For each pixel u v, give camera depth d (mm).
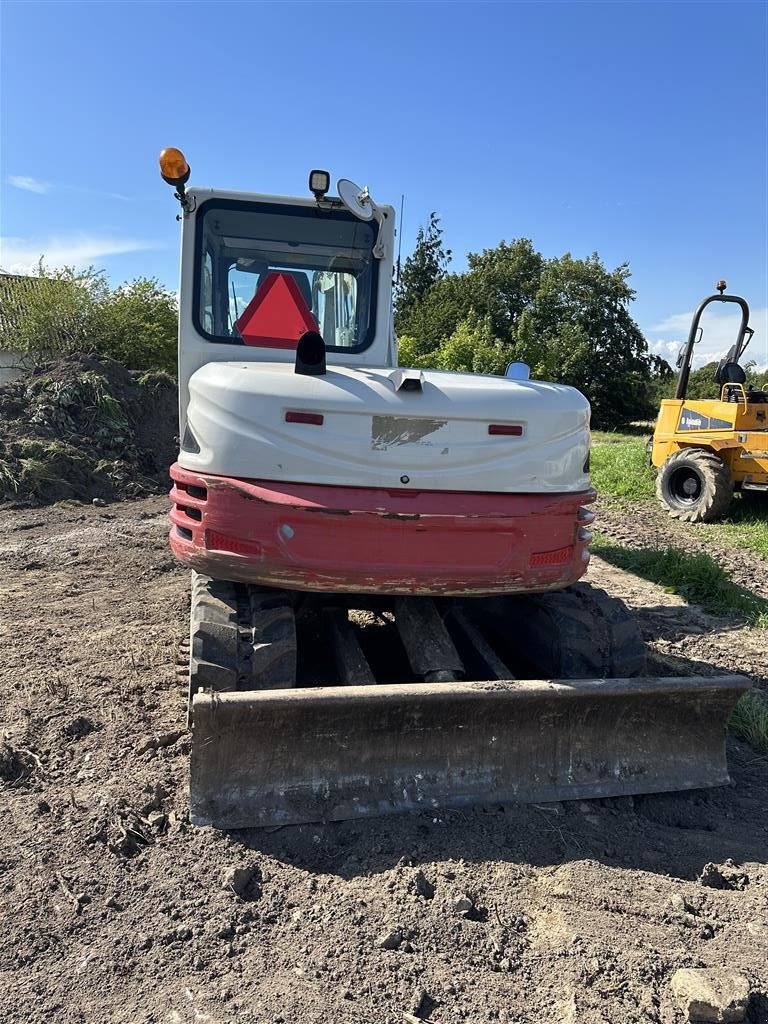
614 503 11789
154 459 13586
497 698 3221
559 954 2561
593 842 3148
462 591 3355
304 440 3242
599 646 3848
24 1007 2299
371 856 2971
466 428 3326
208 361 4148
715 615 6410
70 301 18641
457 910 2717
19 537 8930
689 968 2490
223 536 3279
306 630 4723
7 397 13211
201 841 3006
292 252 4215
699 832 3307
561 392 3605
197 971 2449
